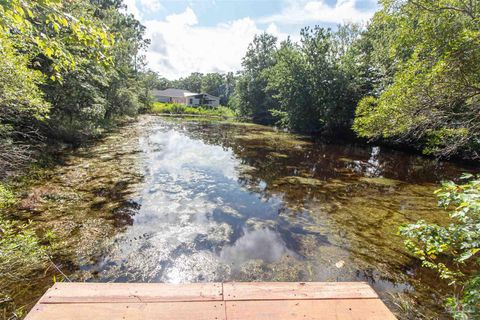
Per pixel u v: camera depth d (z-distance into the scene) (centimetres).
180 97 5006
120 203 564
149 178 748
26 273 324
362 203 656
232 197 659
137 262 373
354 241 464
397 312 295
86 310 134
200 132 1850
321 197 694
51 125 924
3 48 339
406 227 217
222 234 470
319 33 1898
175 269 366
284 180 837
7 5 170
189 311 139
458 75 357
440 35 382
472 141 537
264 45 3278
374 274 372
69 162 820
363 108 568
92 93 1049
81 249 391
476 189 172
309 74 1970
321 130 2117
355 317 142
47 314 130
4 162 511
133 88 2305
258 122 3030
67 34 224
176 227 484
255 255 411
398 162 1215
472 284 181
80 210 514
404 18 432
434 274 372
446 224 535
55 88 867
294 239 466
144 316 134
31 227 431
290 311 144
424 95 398
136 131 1645
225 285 163
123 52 1811
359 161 1194
